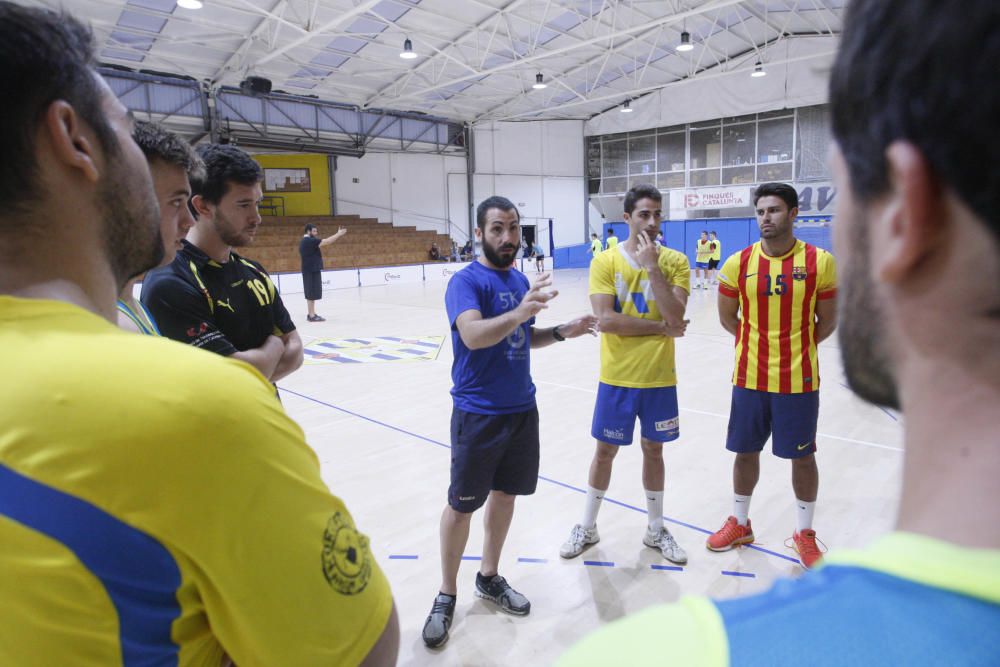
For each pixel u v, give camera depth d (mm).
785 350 2367
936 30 203
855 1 259
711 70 17641
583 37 14023
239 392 520
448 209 20844
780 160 17656
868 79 237
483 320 1902
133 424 468
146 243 638
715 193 18641
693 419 4238
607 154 21719
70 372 479
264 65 13711
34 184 514
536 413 2180
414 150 19641
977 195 202
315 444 3830
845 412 4293
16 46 496
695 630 267
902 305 246
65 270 550
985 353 226
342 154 17516
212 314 1652
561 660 296
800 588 272
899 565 235
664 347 2420
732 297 2533
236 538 504
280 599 535
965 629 208
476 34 12977
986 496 227
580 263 22203
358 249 17484
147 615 495
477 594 2264
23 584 469
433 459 3570
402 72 15062
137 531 471
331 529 578
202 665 568
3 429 464
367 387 5246
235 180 1645
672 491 3104
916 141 214
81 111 542
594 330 2322
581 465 3465
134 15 10477
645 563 2457
